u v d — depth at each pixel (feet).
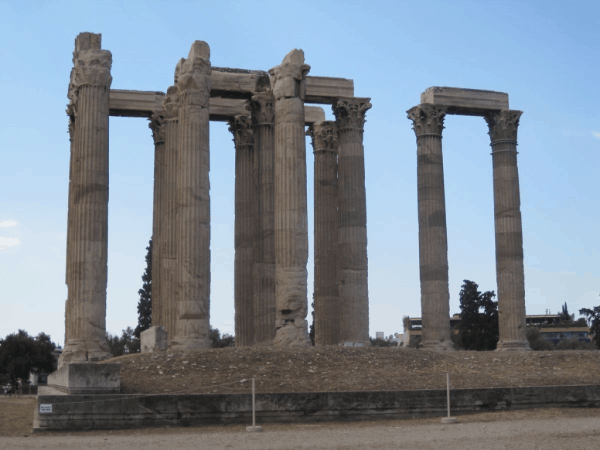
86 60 155.74
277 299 154.20
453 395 114.11
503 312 187.11
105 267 152.35
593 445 86.38
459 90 191.21
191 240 150.82
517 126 194.08
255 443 88.89
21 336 363.35
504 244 188.75
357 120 181.88
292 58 158.40
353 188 179.42
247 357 128.06
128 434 97.14
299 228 155.22
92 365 103.55
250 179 182.09
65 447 85.61
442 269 182.91
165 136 173.27
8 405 132.16
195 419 103.71
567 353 147.64
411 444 87.30
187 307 149.38
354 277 176.24
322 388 115.65
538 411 116.37
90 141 153.69
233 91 171.01
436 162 186.39
